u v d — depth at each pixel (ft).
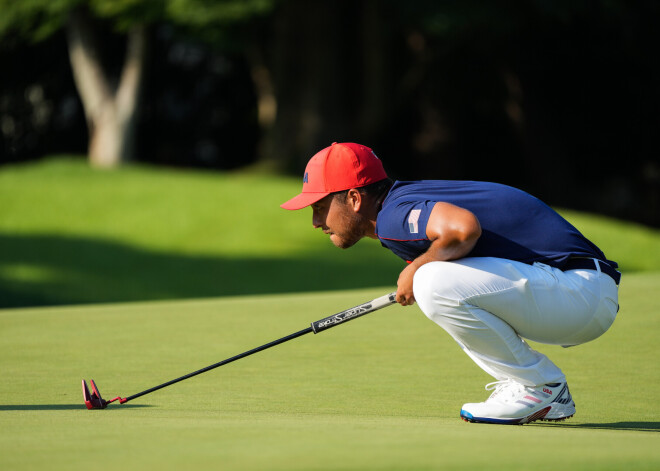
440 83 290.56
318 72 256.93
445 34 234.99
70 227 194.49
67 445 24.06
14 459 22.08
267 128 278.26
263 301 79.30
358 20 260.62
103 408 36.32
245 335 60.03
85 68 267.39
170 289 161.89
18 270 166.61
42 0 250.16
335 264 179.42
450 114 302.66
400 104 285.64
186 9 228.63
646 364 47.78
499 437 25.29
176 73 347.15
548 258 33.42
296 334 36.50
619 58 288.10
